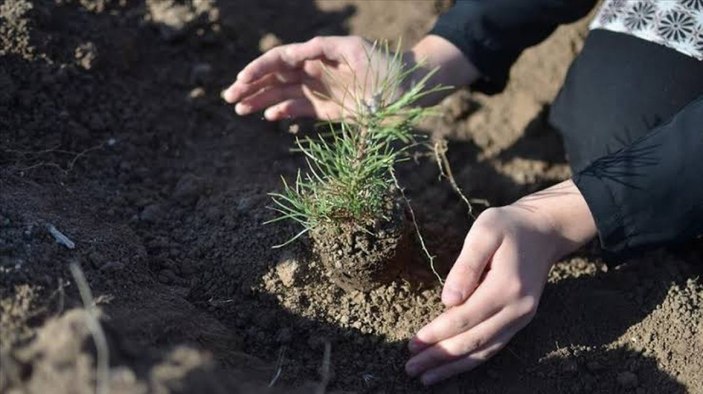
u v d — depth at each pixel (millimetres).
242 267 917
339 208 856
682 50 936
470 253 848
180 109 1082
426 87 998
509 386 882
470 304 837
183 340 822
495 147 1081
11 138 967
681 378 886
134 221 960
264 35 1118
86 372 718
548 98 1104
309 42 974
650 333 908
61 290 777
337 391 853
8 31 1008
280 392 816
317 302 902
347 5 1133
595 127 983
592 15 1135
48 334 728
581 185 884
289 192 879
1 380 714
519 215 871
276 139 1071
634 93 955
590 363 895
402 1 1133
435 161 1062
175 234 960
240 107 1013
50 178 950
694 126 868
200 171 1035
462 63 1011
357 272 875
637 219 878
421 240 891
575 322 917
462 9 1003
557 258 888
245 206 953
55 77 1017
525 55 1131
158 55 1104
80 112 1026
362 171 839
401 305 901
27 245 827
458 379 880
